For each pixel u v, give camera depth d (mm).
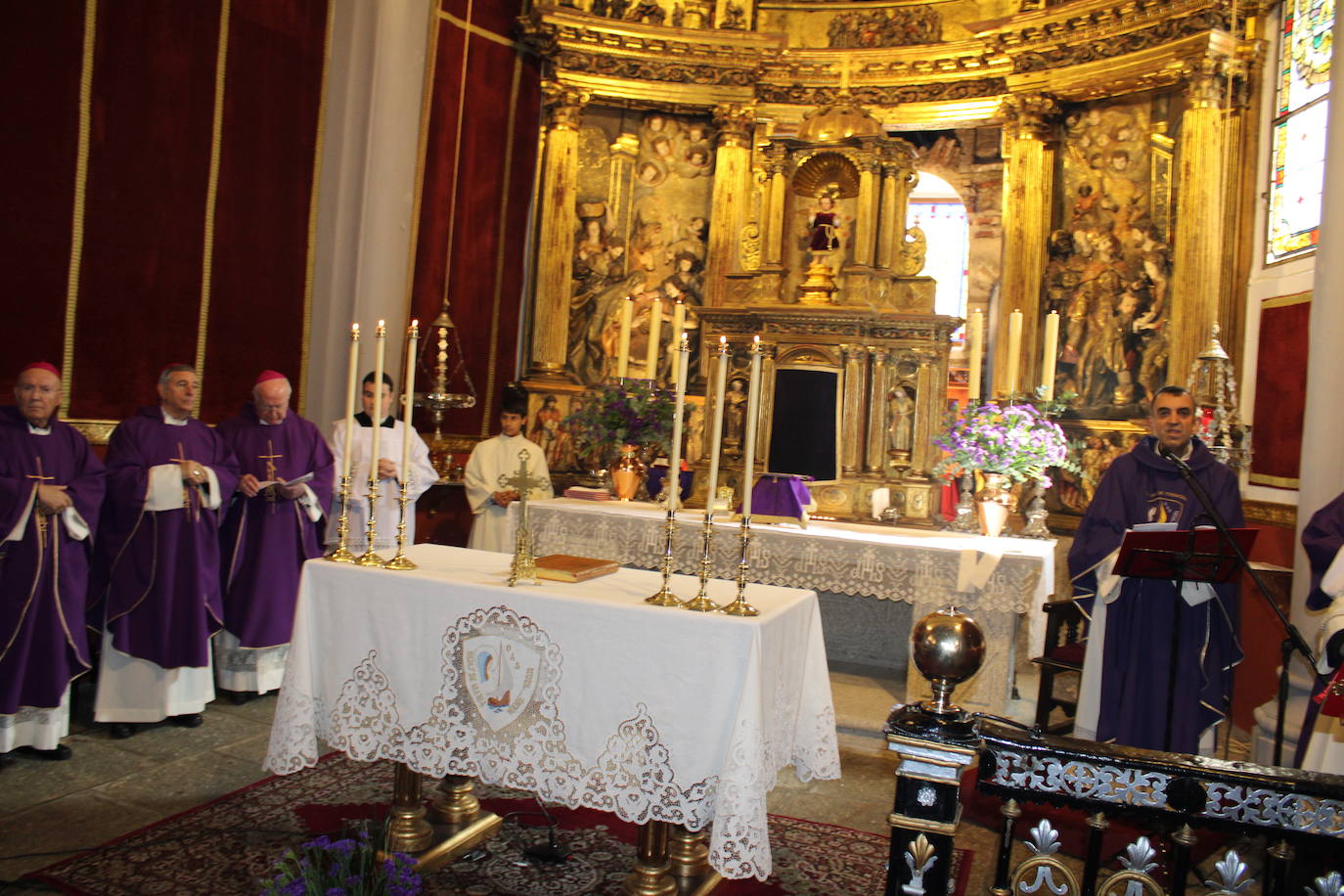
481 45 10258
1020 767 2641
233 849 4051
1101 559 5113
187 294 7727
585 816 4617
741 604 3516
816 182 8766
